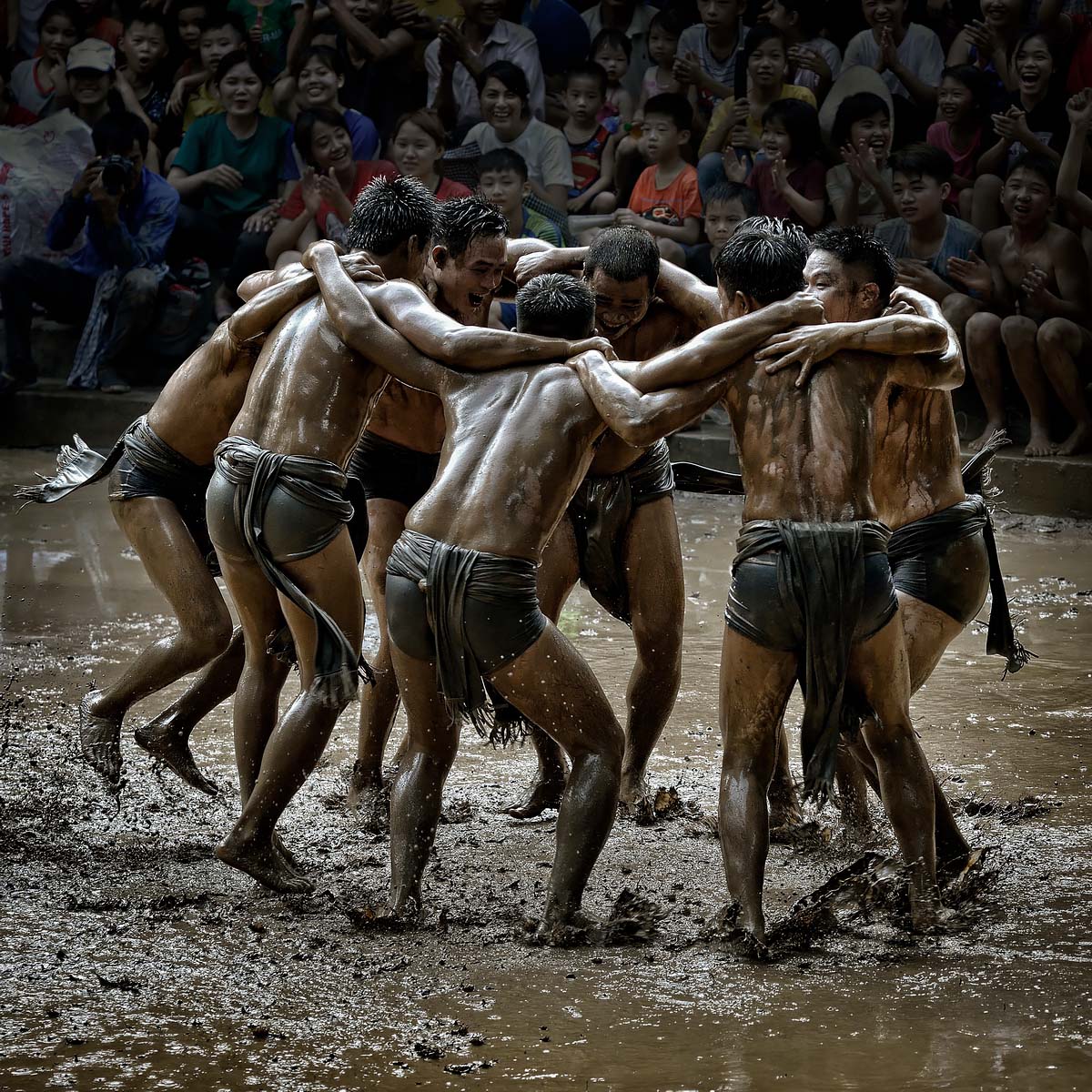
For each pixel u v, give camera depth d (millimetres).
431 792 10422
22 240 33656
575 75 33344
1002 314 28562
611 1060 8133
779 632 9922
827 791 10039
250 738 11789
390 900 10242
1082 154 27938
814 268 11828
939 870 11062
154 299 33469
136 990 9031
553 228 32219
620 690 16328
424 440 12727
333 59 33250
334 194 32125
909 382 10539
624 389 10109
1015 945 9805
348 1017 8680
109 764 12375
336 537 11062
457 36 33688
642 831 12305
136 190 33594
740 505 28859
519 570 9977
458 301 12203
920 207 29000
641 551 12406
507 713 11523
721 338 10125
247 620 11617
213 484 11281
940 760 14055
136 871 11195
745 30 33438
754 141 31828
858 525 9977
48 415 33344
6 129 34000
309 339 11195
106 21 36594
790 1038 8406
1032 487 27250
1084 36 30047
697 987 9133
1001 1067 8039
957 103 30391
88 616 19234
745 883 9828
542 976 9305
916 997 8977
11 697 15547
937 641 11555
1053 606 20484
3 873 11031
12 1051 8203
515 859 11586
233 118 34281
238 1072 7984
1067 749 14391
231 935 9953
